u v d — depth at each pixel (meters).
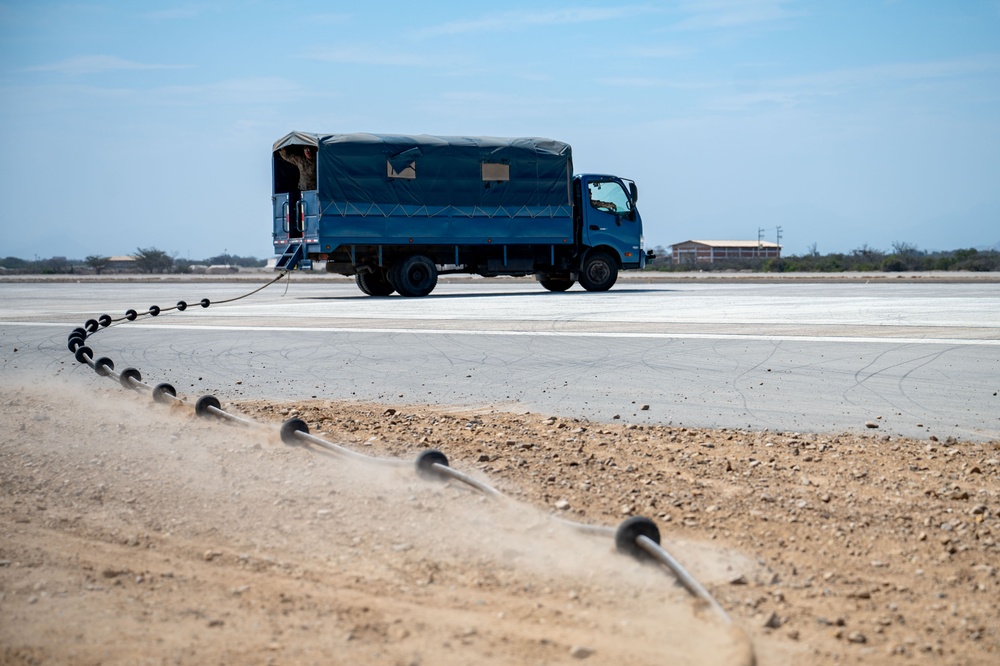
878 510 5.15
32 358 12.30
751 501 5.32
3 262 139.00
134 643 3.29
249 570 4.12
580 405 8.81
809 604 3.80
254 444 6.49
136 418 7.51
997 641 3.44
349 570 4.12
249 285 44.94
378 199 29.00
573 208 31.77
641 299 25.52
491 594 3.83
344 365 11.82
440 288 39.16
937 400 8.95
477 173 30.09
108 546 4.46
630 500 5.31
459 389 9.84
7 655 3.17
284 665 3.10
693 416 8.21
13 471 5.80
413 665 3.11
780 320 17.44
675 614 3.60
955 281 40.91
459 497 5.19
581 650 3.21
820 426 7.73
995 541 4.62
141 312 21.30
